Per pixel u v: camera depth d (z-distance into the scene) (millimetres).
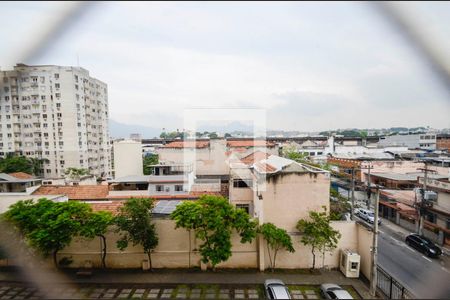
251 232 13023
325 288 11562
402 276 13781
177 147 26562
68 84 42500
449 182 18953
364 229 13648
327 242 13531
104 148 52938
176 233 14305
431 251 16453
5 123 43000
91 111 48000
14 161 38312
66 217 12320
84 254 14281
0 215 12727
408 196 23156
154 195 21891
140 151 33875
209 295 11891
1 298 11484
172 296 11797
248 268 14266
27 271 13359
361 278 13312
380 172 30109
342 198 23516
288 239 13305
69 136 43000
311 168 16750
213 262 12297
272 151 28406
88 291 12125
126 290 12242
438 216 19266
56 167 43312
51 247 12625
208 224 12422
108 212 14062
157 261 14305
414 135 52594
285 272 13938
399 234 20859
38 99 42562
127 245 13758
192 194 21281
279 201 14328
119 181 23141
